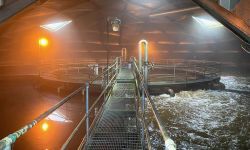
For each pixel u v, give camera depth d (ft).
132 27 91.66
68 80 68.03
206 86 71.72
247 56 110.52
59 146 45.24
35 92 71.97
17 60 92.27
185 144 47.32
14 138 5.75
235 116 57.62
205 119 56.18
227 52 110.52
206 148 46.06
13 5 35.22
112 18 58.75
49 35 87.86
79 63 112.37
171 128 53.26
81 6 61.46
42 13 60.03
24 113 61.72
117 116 25.79
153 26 90.43
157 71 102.17
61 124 50.60
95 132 21.56
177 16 74.18
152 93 63.00
